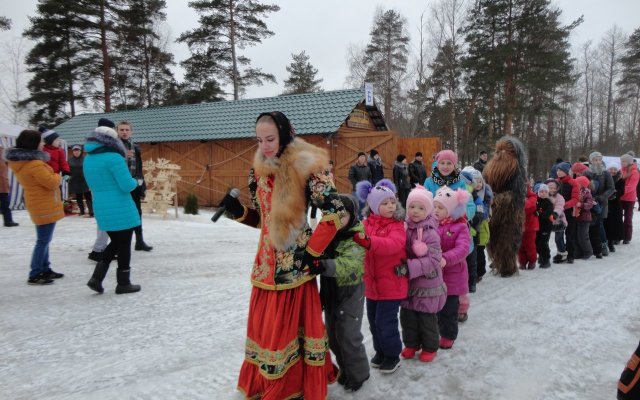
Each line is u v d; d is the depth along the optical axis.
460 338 4.06
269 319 2.61
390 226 3.30
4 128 12.23
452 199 3.83
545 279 6.20
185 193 15.52
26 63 25.44
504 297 5.32
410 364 3.53
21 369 3.31
